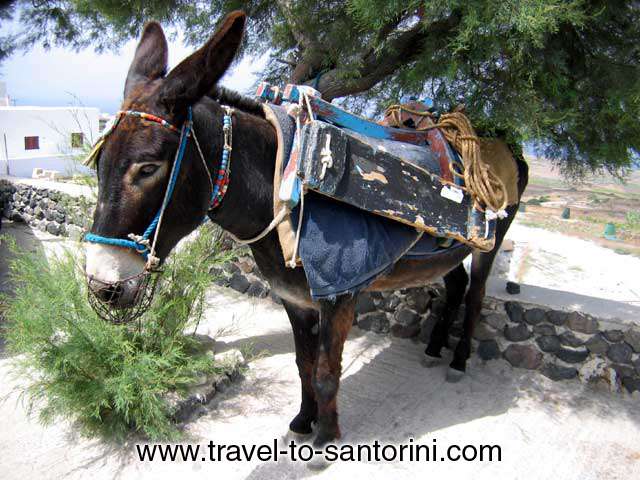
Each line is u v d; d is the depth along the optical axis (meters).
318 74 3.29
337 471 2.47
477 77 2.76
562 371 3.31
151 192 1.64
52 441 2.62
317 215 2.00
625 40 2.70
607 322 3.18
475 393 3.18
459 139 2.50
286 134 1.97
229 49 1.61
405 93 3.05
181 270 3.04
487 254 3.10
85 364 2.68
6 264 5.04
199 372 3.08
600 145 2.86
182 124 1.68
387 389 3.19
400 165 2.17
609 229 7.97
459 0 2.24
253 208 2.00
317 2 3.18
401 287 2.65
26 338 2.67
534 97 2.62
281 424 2.81
